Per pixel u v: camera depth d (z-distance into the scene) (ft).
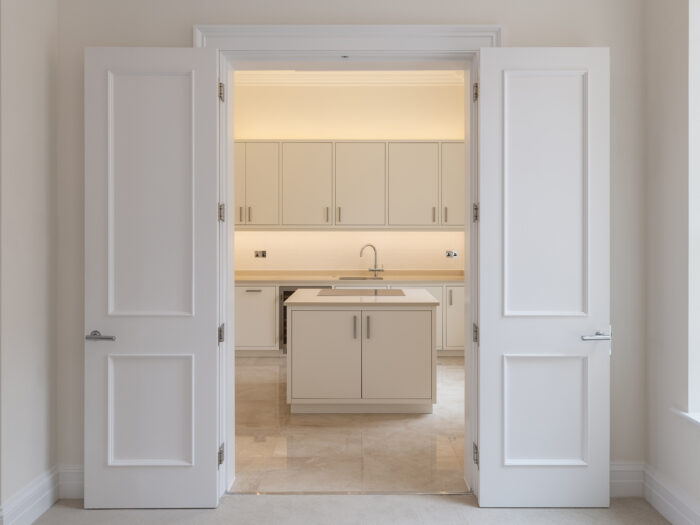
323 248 23.12
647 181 9.55
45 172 9.14
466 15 9.46
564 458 9.19
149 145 9.00
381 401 14.46
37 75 8.87
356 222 21.47
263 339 21.09
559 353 9.14
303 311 14.49
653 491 9.29
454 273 23.08
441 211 21.42
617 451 9.68
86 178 9.00
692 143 8.38
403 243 23.12
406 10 9.48
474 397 9.66
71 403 9.56
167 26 9.43
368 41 9.38
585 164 9.07
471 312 9.67
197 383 9.11
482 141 9.05
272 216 21.44
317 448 12.10
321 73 22.26
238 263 23.15
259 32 9.36
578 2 9.50
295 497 9.59
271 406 15.38
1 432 8.02
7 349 8.19
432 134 22.82
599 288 9.12
